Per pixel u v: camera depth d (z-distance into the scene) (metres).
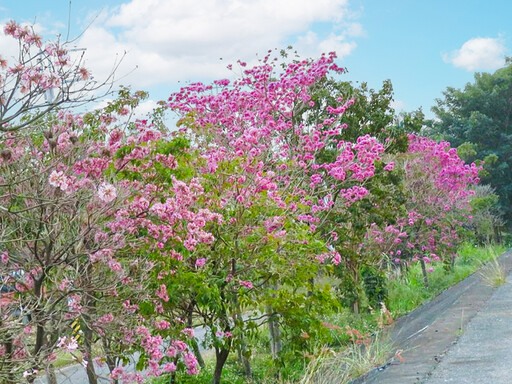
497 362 6.72
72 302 6.25
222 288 8.71
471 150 41.59
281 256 9.02
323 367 8.73
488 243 29.50
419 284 19.77
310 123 15.48
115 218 6.78
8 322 5.76
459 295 12.81
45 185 6.03
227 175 8.98
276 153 12.08
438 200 20.06
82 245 6.59
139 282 7.21
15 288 6.59
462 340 8.06
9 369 5.65
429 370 6.94
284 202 9.22
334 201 14.12
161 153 8.07
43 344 6.33
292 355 9.17
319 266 10.06
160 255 7.73
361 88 16.09
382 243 16.84
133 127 8.69
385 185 15.98
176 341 7.10
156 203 6.85
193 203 8.12
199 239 7.29
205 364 11.84
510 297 10.85
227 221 8.73
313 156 12.40
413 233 19.11
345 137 15.61
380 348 9.09
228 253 8.70
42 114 5.02
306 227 10.03
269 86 14.45
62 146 6.31
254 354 12.39
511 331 8.11
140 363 7.57
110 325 6.60
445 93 52.16
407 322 13.01
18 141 6.30
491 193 35.00
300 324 8.96
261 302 9.05
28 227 6.72
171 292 8.09
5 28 5.05
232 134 13.57
